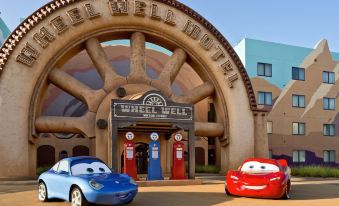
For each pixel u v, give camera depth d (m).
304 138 38.59
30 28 21.02
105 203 9.79
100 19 22.59
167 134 23.47
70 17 21.84
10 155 19.95
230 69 24.95
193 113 18.56
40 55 21.17
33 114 20.98
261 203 11.40
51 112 33.38
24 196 13.27
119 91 22.55
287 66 38.62
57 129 21.84
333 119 40.53
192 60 25.36
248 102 25.41
